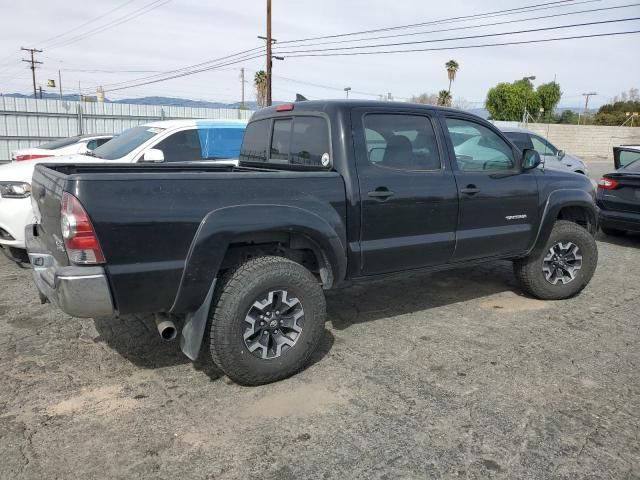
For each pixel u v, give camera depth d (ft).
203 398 11.09
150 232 10.11
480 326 15.33
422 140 14.14
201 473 8.68
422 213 13.85
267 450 9.31
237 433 9.82
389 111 13.56
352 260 12.90
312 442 9.55
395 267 13.79
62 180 9.90
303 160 13.87
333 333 14.71
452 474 8.69
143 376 12.03
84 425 10.00
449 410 10.66
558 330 15.06
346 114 12.87
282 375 11.72
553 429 10.01
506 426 10.09
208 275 10.71
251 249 12.30
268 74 93.09
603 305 17.39
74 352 13.21
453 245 14.64
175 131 23.29
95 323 15.05
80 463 8.87
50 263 11.14
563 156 38.75
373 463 8.97
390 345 13.91
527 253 16.72
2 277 19.34
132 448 9.31
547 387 11.65
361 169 12.82
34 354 13.05
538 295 17.51
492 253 15.76
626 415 10.53
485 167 15.43
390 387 11.60
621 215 27.25
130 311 10.34
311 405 10.84
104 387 11.49
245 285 11.00
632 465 8.96
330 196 12.29
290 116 14.43
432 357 13.17
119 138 24.82
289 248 12.46
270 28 91.97
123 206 9.86
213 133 24.16
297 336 11.78
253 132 16.30
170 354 13.19
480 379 12.00
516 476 8.66
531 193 16.21
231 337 10.93
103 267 9.83
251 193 11.18
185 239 10.44
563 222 17.63
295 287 11.55
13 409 10.52
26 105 63.46
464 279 20.20
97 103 67.97
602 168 93.15
